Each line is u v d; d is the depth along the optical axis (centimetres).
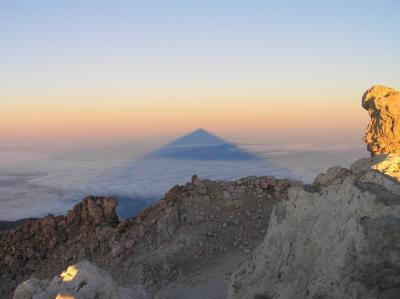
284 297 1366
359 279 1083
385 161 1586
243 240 3139
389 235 1103
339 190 1400
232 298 1593
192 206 3506
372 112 2386
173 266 2983
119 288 1570
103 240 3609
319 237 1384
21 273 3747
